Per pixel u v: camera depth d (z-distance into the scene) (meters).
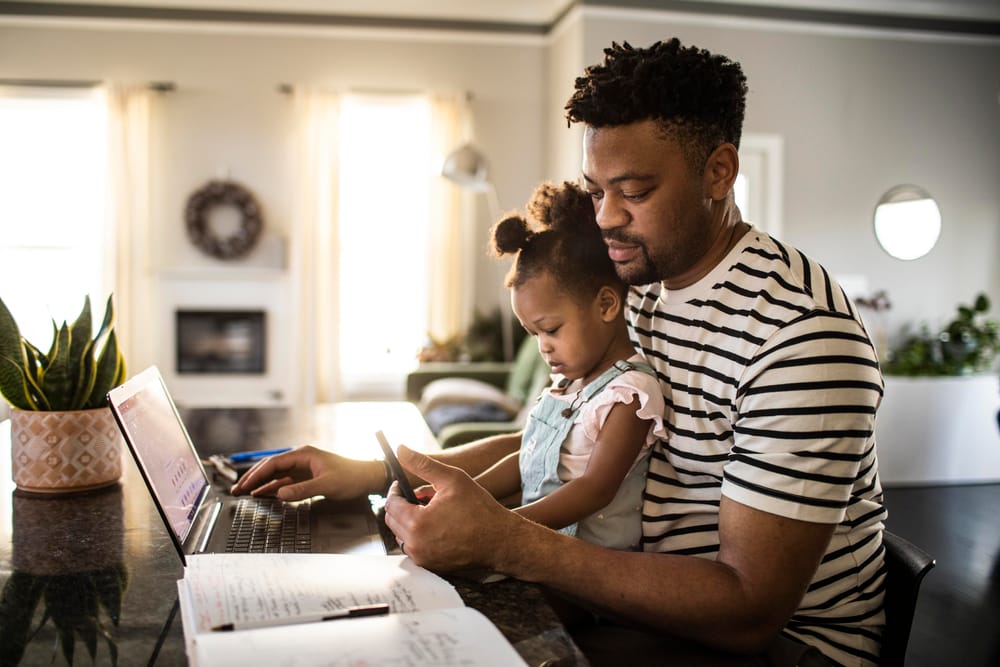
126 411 1.06
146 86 5.60
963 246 5.57
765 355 1.01
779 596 0.94
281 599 0.83
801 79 5.29
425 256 5.87
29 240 5.79
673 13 5.04
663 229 1.04
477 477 1.33
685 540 1.12
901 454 4.55
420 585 0.89
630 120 1.00
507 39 5.87
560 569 0.93
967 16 5.45
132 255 5.65
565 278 1.20
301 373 5.79
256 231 5.77
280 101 5.78
